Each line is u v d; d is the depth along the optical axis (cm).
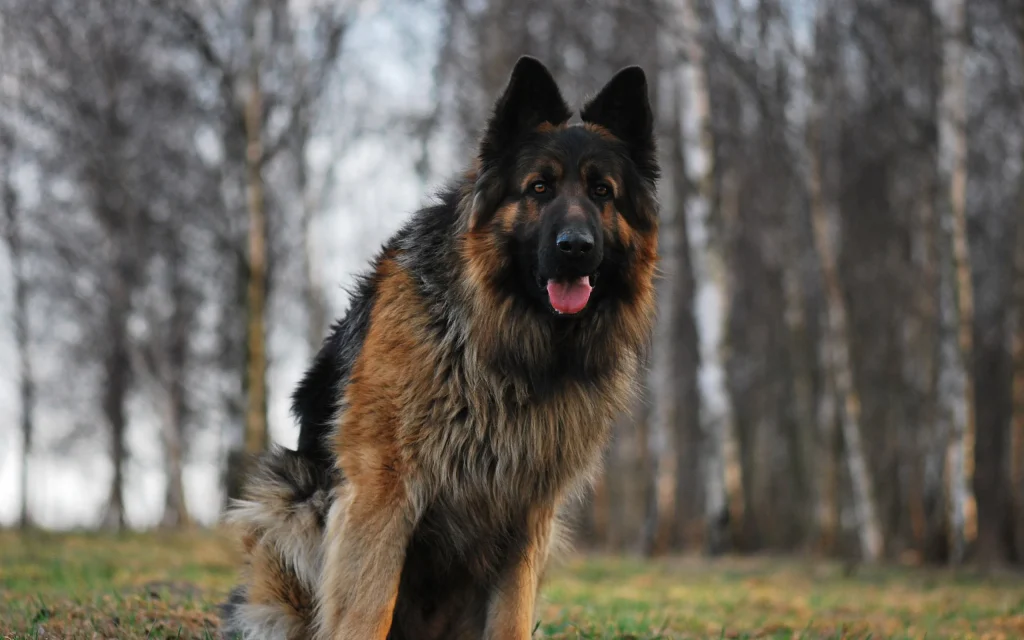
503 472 516
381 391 503
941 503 1998
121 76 2200
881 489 2953
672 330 2203
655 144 568
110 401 2877
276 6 1800
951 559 1770
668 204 2225
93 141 2150
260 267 1706
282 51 1861
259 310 1700
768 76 2145
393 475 502
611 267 542
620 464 2755
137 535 1764
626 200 548
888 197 2709
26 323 2731
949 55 1684
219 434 3175
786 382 3303
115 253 2342
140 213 2384
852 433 1962
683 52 1705
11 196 2319
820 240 2003
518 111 548
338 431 516
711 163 1720
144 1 1867
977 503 2778
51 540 1593
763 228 2709
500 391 512
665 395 2177
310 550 538
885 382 2916
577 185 525
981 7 1997
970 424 1725
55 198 2423
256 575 547
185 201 2405
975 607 1021
